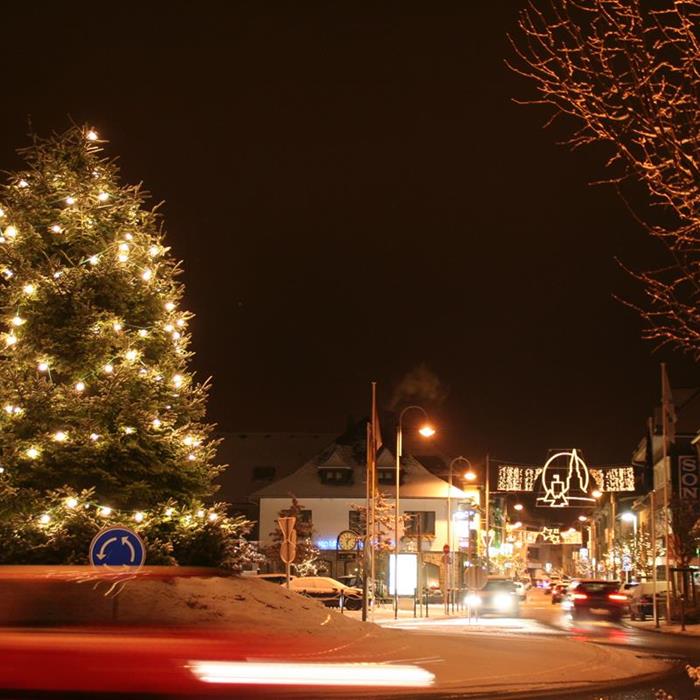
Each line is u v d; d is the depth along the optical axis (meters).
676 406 77.69
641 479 89.75
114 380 22.31
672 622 43.53
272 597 19.03
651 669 21.81
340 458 82.50
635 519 91.94
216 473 23.91
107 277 23.14
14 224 23.20
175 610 14.30
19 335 22.86
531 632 34.38
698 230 7.14
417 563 61.09
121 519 21.78
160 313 23.78
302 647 8.81
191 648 8.09
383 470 81.19
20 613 8.52
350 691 8.64
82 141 24.09
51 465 21.73
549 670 19.08
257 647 8.43
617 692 17.41
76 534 21.12
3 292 23.22
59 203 23.58
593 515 127.25
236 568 24.61
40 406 21.91
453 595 59.50
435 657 18.30
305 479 81.75
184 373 24.23
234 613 16.50
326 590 49.00
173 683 7.89
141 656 7.93
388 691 8.82
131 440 22.25
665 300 7.48
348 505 80.38
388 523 61.44
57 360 22.86
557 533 142.62
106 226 23.89
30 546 20.91
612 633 35.81
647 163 6.95
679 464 61.16
